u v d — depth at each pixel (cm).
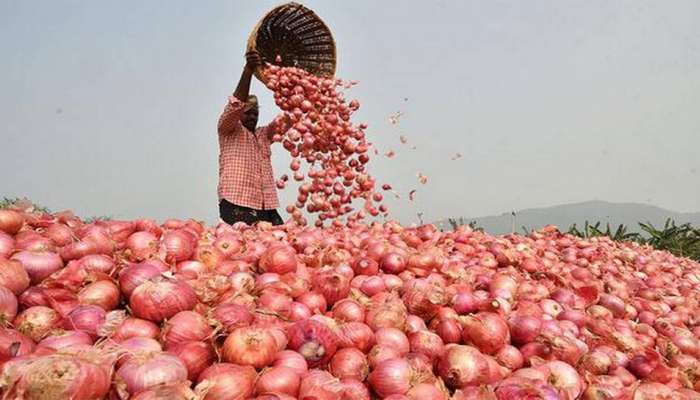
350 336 296
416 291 358
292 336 282
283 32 779
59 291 294
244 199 873
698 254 1127
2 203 864
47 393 191
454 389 278
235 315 280
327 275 365
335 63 782
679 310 503
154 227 442
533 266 532
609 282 536
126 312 303
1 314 266
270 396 227
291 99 696
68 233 394
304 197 687
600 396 283
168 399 203
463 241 607
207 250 407
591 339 372
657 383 294
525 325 334
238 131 879
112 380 213
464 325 332
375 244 469
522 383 258
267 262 393
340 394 245
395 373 266
